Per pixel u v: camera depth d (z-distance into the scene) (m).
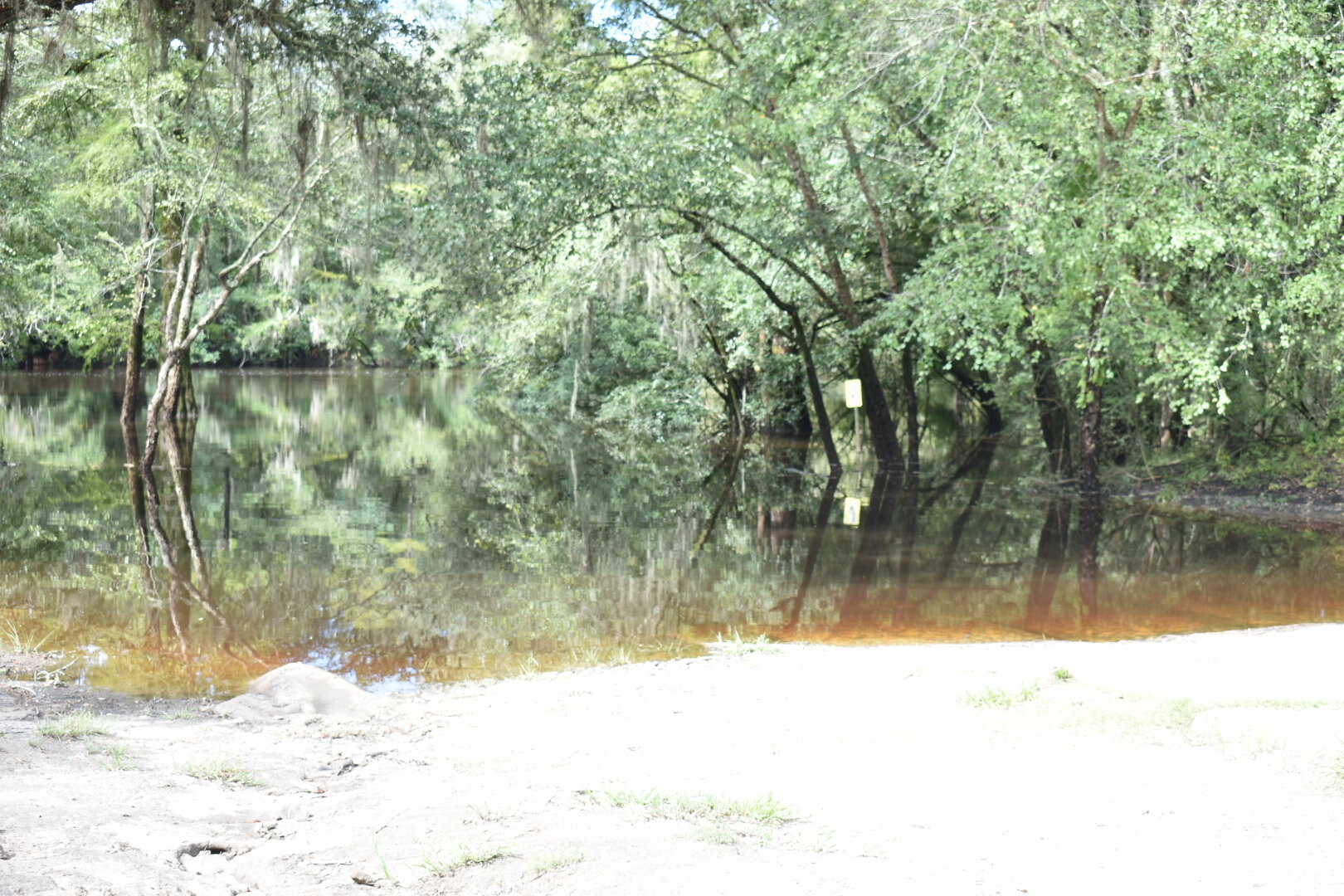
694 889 3.44
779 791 4.95
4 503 17.78
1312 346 16.94
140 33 14.20
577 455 27.05
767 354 27.06
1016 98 14.19
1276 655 7.97
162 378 21.20
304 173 19.44
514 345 35.41
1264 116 14.34
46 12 12.32
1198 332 16.02
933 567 13.63
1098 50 14.41
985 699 6.64
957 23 14.38
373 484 21.20
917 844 4.12
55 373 53.69
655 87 19.83
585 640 9.96
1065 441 21.53
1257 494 18.55
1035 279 16.59
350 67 16.67
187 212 21.52
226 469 22.80
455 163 18.44
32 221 21.77
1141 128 14.51
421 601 11.59
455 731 6.74
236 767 5.48
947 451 28.20
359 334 54.00
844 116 16.70
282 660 9.23
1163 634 10.16
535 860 3.73
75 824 4.15
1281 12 13.41
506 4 18.83
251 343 54.44
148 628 10.27
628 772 5.41
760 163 20.42
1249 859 3.93
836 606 11.44
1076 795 4.82
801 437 30.75
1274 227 13.93
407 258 22.16
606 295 26.30
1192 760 5.30
